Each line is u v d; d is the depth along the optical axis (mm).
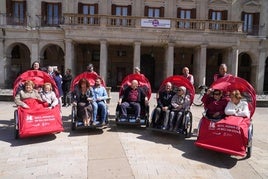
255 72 28688
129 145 7238
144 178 5227
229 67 25406
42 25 27172
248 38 27766
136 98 9258
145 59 31016
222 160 6367
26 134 7109
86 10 27812
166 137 8164
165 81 8992
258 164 6188
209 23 24547
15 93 7852
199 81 25047
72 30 23891
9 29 26078
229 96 7336
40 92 8125
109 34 24109
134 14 28031
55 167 5680
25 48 29578
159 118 8336
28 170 5523
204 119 6855
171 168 5773
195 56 26922
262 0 28516
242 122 6461
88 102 8508
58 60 29922
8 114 11305
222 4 28484
